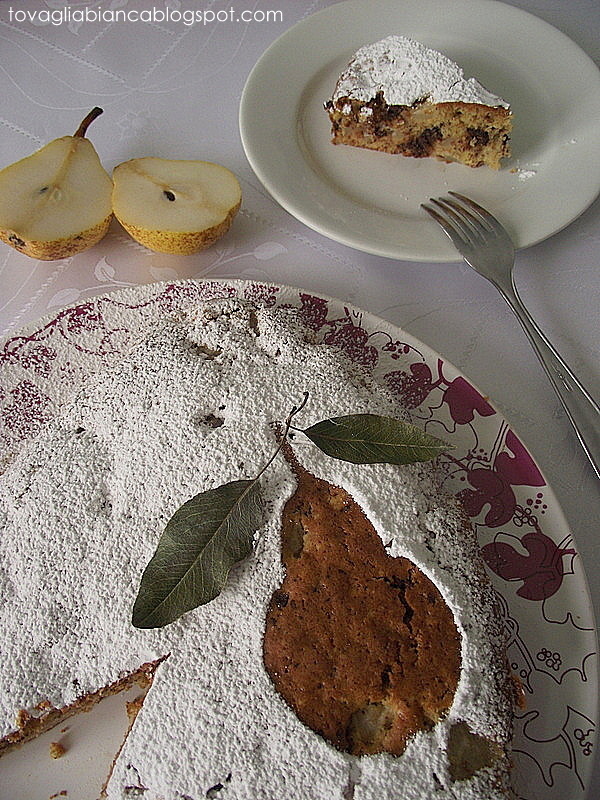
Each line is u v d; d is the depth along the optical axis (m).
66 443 0.31
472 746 0.25
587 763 0.26
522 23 0.47
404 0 0.48
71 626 0.28
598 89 0.44
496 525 0.31
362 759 0.25
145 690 0.29
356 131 0.43
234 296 0.37
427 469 0.31
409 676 0.26
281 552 0.28
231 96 0.47
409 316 0.39
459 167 0.43
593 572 0.32
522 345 0.37
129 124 0.46
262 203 0.43
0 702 0.27
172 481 0.29
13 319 0.39
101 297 0.37
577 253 0.40
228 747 0.25
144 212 0.38
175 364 0.32
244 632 0.26
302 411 0.30
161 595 0.25
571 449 0.34
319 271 0.40
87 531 0.29
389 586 0.27
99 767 0.28
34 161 0.40
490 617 0.28
